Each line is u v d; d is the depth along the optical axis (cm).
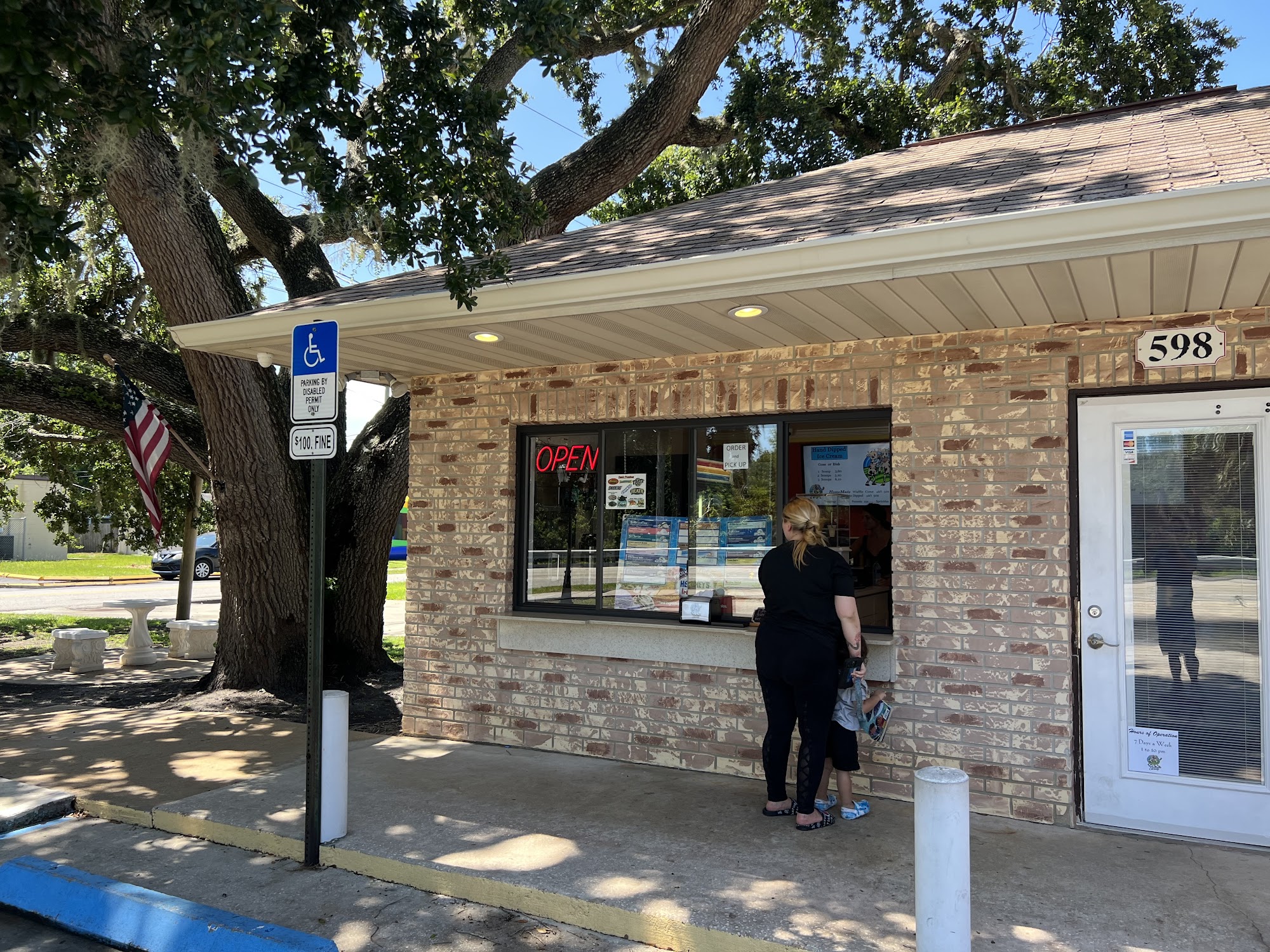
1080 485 531
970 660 546
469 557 732
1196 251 389
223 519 955
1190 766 502
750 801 564
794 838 496
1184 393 509
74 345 1030
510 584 721
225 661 971
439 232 629
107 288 1207
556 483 717
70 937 429
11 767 661
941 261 414
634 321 534
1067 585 525
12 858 505
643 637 652
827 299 479
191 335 631
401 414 1117
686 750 637
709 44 1135
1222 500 501
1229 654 495
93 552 4153
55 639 1165
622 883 436
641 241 589
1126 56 1477
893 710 564
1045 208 400
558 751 684
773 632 516
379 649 1098
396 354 658
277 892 458
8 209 445
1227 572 498
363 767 646
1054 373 533
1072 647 526
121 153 650
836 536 610
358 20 641
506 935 411
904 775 561
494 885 441
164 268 836
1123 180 434
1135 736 514
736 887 432
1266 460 489
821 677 505
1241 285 445
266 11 466
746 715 618
